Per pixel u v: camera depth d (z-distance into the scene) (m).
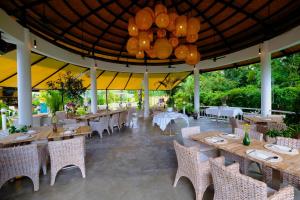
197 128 3.77
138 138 5.89
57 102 6.83
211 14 5.34
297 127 3.28
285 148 2.40
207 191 2.64
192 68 9.92
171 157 4.07
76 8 4.69
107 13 5.16
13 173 2.59
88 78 9.56
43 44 5.25
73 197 2.54
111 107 13.36
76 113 7.64
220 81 13.18
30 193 2.65
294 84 9.20
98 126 6.02
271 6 4.61
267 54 5.81
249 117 5.40
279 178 2.35
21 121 4.29
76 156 3.06
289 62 9.72
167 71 10.52
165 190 2.68
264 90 5.92
